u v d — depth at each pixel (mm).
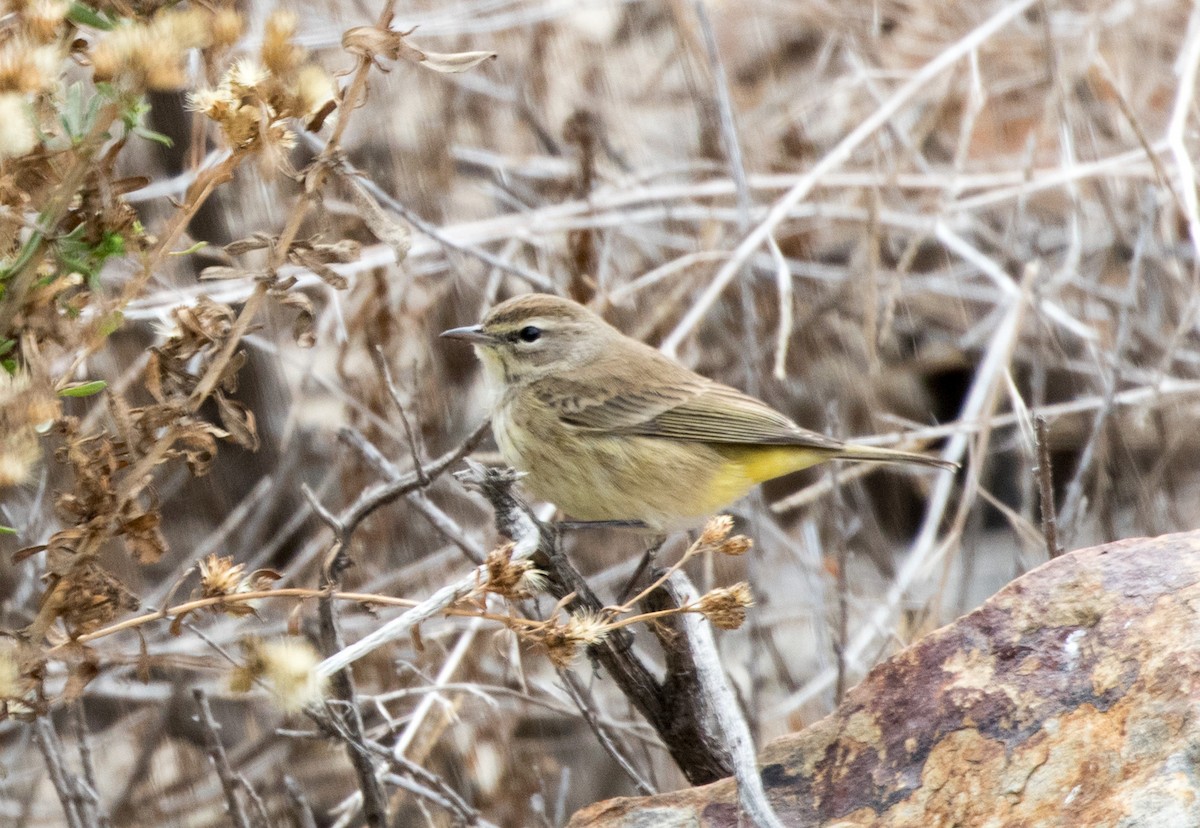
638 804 6848
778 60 16500
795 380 14359
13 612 10836
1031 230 15281
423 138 14539
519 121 15523
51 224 5441
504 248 14336
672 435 10477
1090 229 15141
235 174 12117
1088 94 15375
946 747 6520
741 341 14031
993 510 14602
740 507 14273
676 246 14375
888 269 14734
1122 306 12891
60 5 5355
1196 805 5602
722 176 14867
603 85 16109
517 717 11391
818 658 11844
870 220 12953
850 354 14445
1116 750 6031
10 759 11445
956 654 6789
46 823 11469
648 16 16484
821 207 14164
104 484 5867
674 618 8000
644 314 13883
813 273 14359
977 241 15422
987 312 15258
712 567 12000
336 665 6199
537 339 10570
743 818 6617
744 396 10703
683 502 10594
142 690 12062
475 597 6406
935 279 14484
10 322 5605
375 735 9984
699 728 8234
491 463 12750
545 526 8570
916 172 15125
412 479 8211
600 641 7188
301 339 5961
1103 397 12383
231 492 13297
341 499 12883
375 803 8273
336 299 12203
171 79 5367
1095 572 6730
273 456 13312
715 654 7020
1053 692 6426
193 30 5414
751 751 6441
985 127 15617
